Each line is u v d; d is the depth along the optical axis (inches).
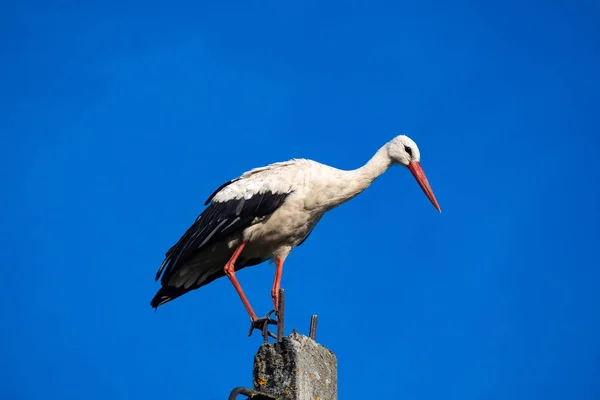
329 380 382.0
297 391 359.3
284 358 367.2
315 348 379.6
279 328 375.2
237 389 341.7
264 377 366.6
